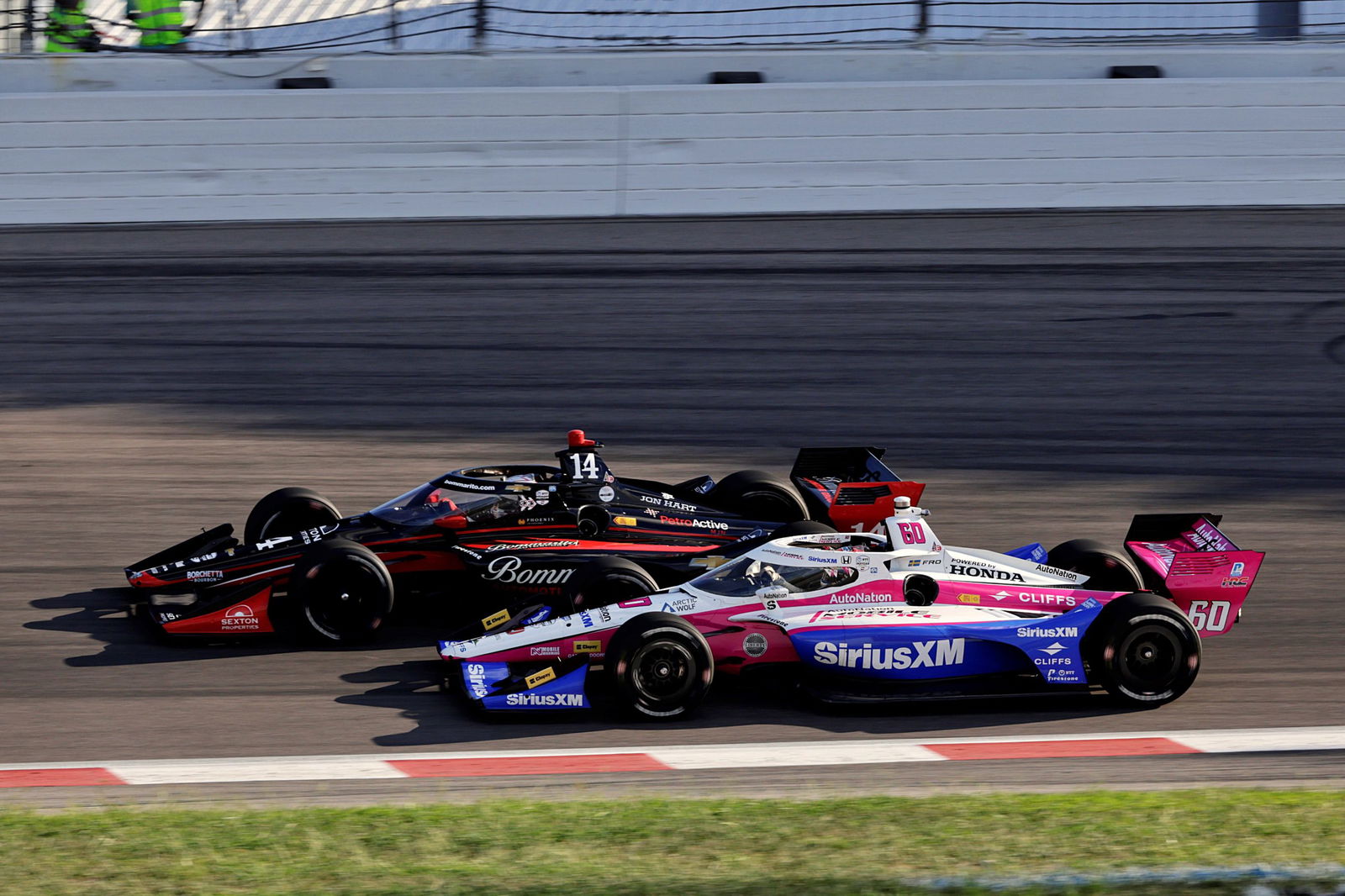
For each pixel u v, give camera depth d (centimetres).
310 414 3850
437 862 1426
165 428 3738
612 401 3966
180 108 5144
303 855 1446
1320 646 2461
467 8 5756
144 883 1366
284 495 2752
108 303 4591
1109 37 5903
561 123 5281
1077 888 1338
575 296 4712
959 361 4266
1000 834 1512
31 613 2541
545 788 1794
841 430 3775
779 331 4478
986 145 5362
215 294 4669
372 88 5434
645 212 5316
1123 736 2044
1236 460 3584
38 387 4006
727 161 5325
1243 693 2241
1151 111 5362
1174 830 1524
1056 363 4256
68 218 5144
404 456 3553
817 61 5566
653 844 1483
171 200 5178
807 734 2048
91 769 1862
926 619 2173
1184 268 4941
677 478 3403
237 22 5641
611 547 2553
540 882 1357
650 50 5691
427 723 2073
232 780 1825
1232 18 5997
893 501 2662
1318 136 5416
